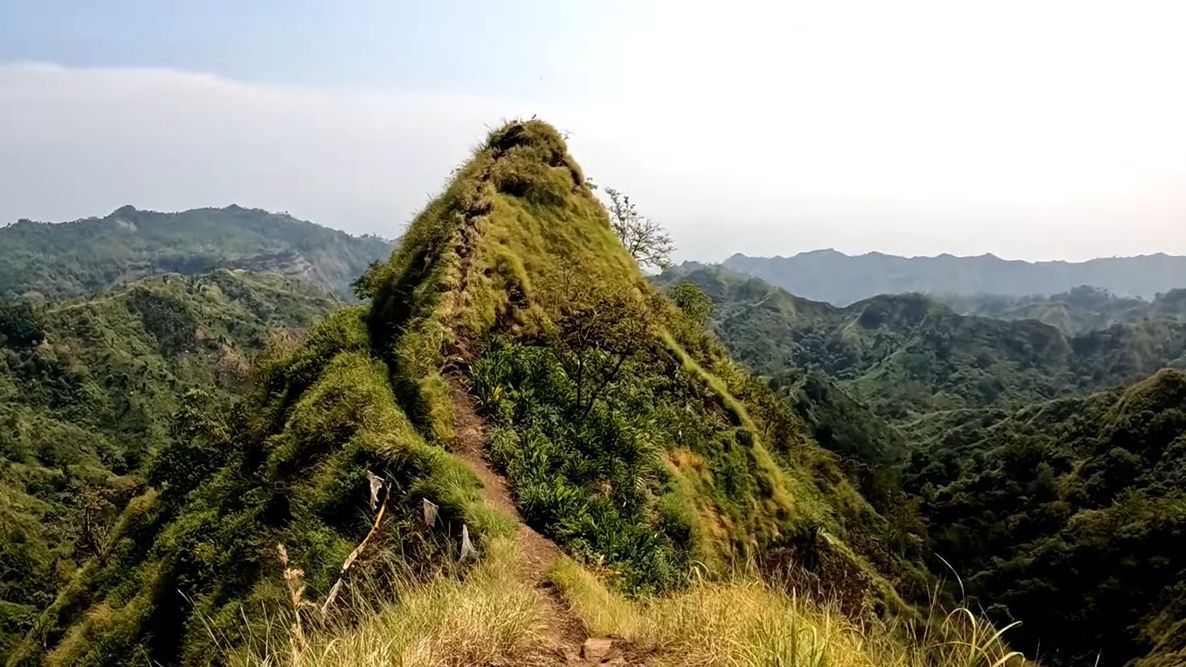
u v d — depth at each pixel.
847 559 21.89
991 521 68.50
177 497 20.66
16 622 53.25
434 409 14.67
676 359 23.25
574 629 7.47
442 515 10.32
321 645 6.16
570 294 21.64
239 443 19.23
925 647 5.34
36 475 86.62
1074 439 80.19
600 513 13.18
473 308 18.80
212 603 11.94
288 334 23.81
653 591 11.65
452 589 7.14
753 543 19.31
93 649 14.66
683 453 19.92
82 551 51.84
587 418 16.89
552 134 30.36
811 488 29.58
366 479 11.59
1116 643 48.41
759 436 27.08
